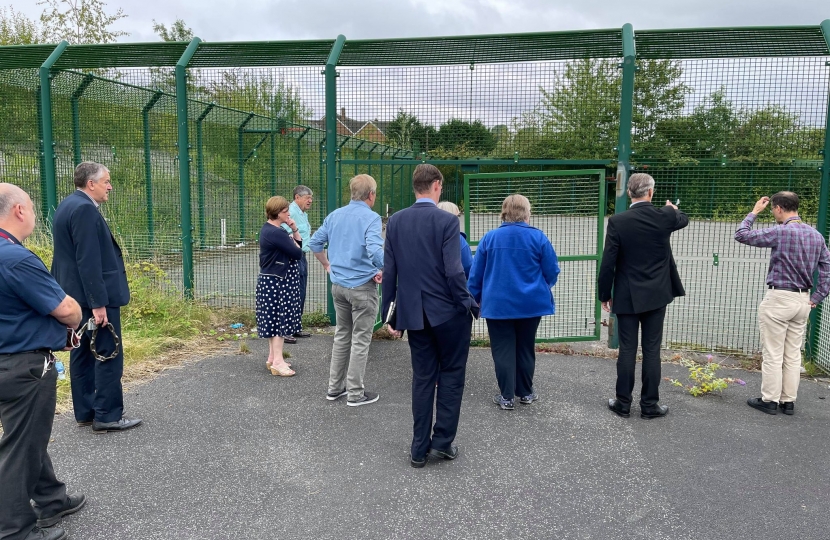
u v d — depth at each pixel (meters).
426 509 3.29
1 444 2.79
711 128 6.19
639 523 3.16
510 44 6.56
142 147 9.36
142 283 7.15
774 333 4.66
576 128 6.41
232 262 9.36
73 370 4.21
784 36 6.04
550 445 4.14
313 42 7.10
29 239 7.54
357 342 4.77
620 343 4.64
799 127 5.99
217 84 7.59
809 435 4.32
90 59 7.73
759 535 3.06
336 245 4.77
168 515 3.20
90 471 3.66
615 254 4.51
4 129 8.10
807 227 4.62
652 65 6.20
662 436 4.29
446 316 3.65
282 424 4.44
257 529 3.08
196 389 5.16
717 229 6.30
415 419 3.78
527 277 4.65
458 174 10.33
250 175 11.00
